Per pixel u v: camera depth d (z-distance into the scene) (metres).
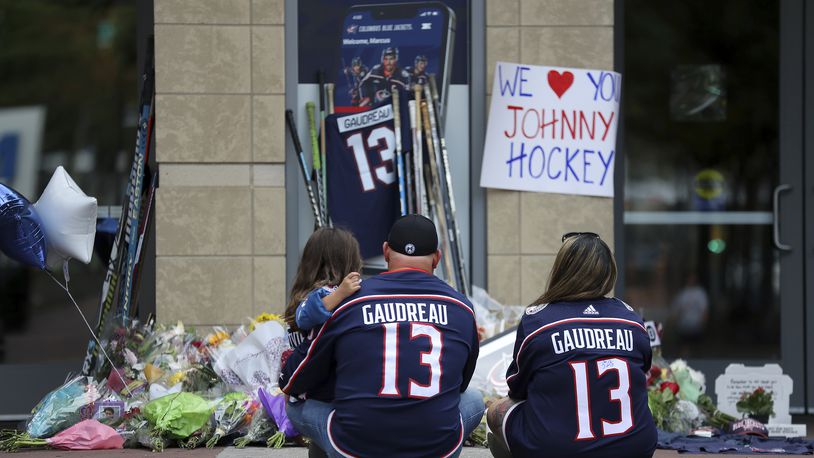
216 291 11.69
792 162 13.18
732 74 13.23
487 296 11.74
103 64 12.95
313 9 12.09
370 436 6.52
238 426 9.90
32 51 12.95
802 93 13.18
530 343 7.02
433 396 6.58
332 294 6.77
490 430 7.89
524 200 11.96
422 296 6.81
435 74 12.01
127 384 10.49
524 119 11.93
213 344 10.94
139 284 11.37
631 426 6.84
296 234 11.98
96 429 9.77
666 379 11.11
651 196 13.27
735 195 13.27
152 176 11.69
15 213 9.70
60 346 12.84
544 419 6.88
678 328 13.34
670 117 13.24
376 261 11.99
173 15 11.67
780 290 13.22
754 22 13.20
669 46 13.21
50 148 12.97
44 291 12.84
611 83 11.98
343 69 12.09
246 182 11.76
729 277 13.27
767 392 11.30
